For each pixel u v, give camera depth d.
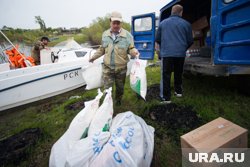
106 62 2.64
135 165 1.26
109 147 1.32
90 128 1.60
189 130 2.23
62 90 3.96
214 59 2.45
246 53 1.98
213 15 2.50
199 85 3.79
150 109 2.84
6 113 3.39
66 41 5.56
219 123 1.80
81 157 1.30
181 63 2.92
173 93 3.41
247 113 2.50
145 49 4.17
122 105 3.17
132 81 2.44
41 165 1.95
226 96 3.07
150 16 3.89
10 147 2.22
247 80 2.95
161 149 1.99
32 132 2.55
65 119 2.94
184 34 2.72
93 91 4.13
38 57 4.76
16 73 3.21
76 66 4.09
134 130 1.54
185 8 4.45
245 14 1.95
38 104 3.80
